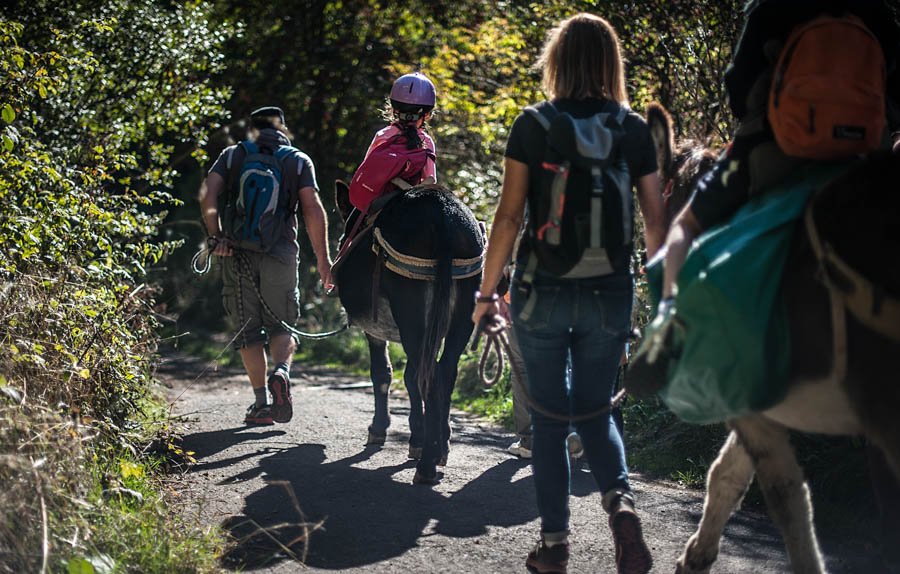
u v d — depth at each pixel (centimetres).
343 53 1692
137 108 844
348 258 594
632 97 827
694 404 317
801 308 288
